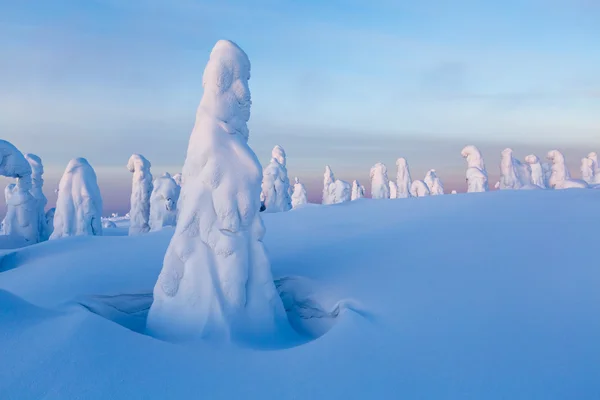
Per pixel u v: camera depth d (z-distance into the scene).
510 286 6.26
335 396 3.63
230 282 5.42
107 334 4.16
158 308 5.55
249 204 5.67
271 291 5.78
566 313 5.26
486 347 4.48
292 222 13.18
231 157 5.66
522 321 5.08
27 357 3.69
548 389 3.73
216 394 3.61
